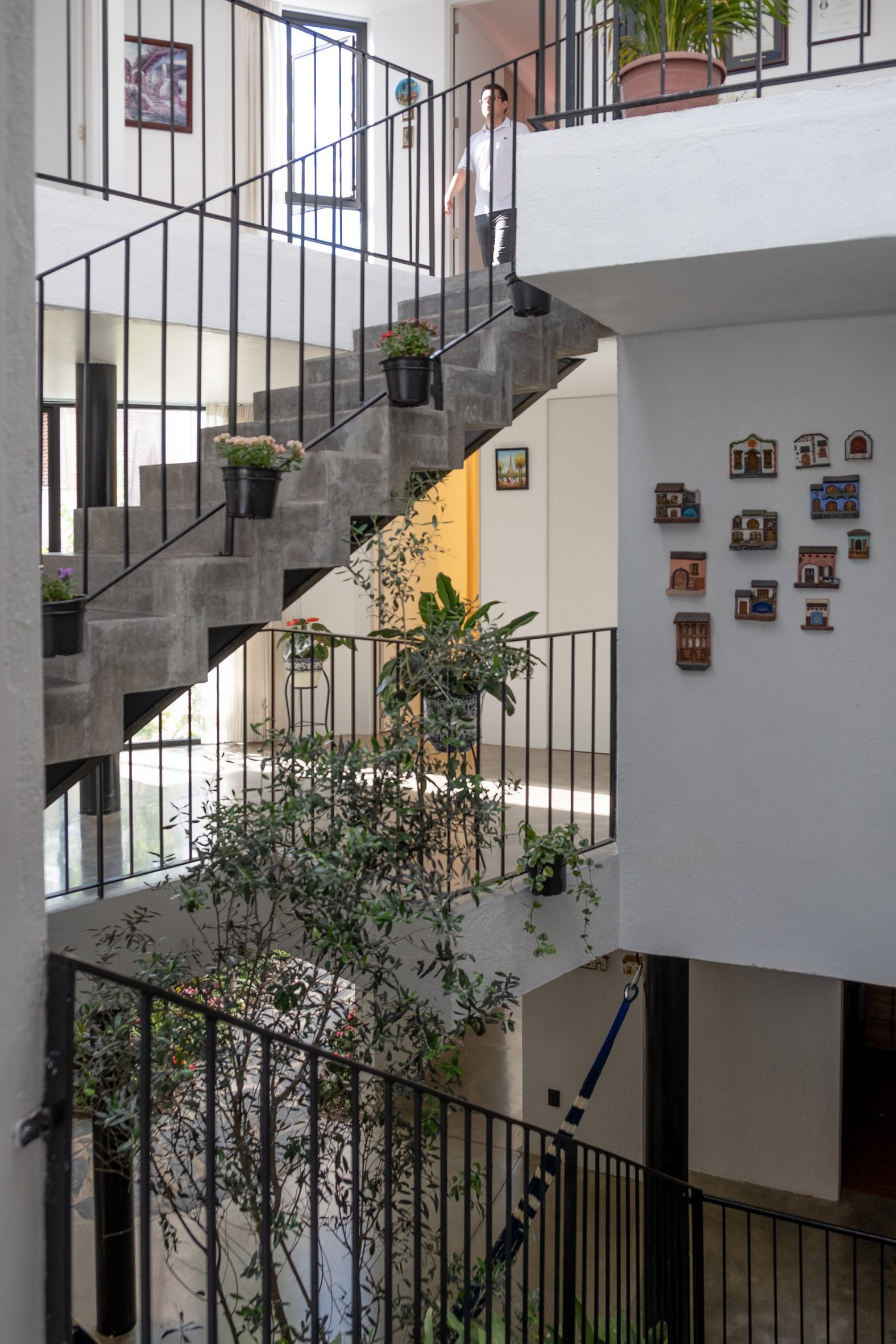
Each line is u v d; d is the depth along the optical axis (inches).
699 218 128.7
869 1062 314.2
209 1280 63.4
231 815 141.9
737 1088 258.5
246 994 139.3
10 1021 48.4
